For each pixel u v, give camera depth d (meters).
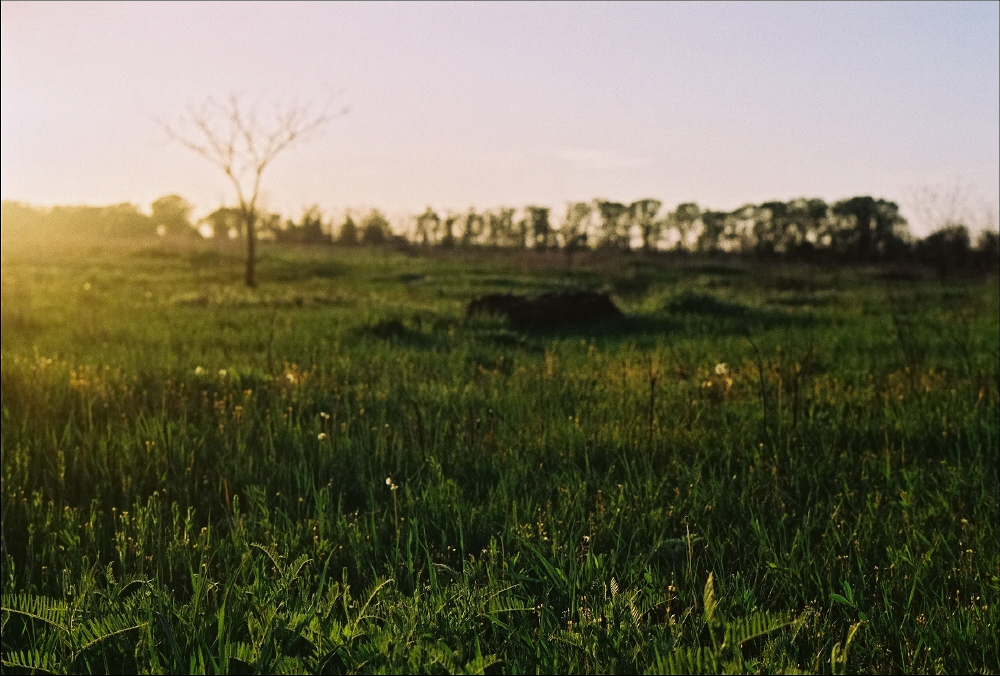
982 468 4.96
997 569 3.46
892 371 8.95
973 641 2.89
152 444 5.27
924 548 3.80
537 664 2.56
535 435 5.91
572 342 13.52
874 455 5.34
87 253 41.50
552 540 3.70
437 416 6.16
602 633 2.54
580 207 81.50
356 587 3.47
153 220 77.94
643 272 43.34
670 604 3.09
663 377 8.66
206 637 2.62
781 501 4.37
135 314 15.66
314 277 35.91
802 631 2.94
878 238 69.19
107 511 4.46
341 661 2.49
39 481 4.83
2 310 13.20
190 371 7.70
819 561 3.61
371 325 13.86
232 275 34.62
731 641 2.28
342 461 5.16
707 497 4.41
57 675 2.42
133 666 2.54
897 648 2.93
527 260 55.34
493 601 2.78
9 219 67.94
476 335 13.77
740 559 3.73
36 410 6.09
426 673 2.31
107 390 6.77
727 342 12.23
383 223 81.56
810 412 6.30
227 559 3.51
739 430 6.04
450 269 41.47
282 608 2.70
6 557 3.60
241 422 5.94
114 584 3.02
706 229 81.75
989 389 7.21
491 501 4.33
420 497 4.45
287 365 8.28
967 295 21.69
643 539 3.90
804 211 74.44
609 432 5.95
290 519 4.19
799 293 27.38
